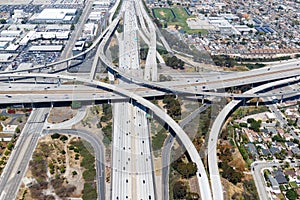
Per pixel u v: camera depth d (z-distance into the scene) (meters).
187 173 148.75
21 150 171.88
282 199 146.75
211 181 146.62
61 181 149.75
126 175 148.25
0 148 173.88
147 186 142.62
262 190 151.25
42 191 145.12
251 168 164.12
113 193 139.50
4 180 152.25
